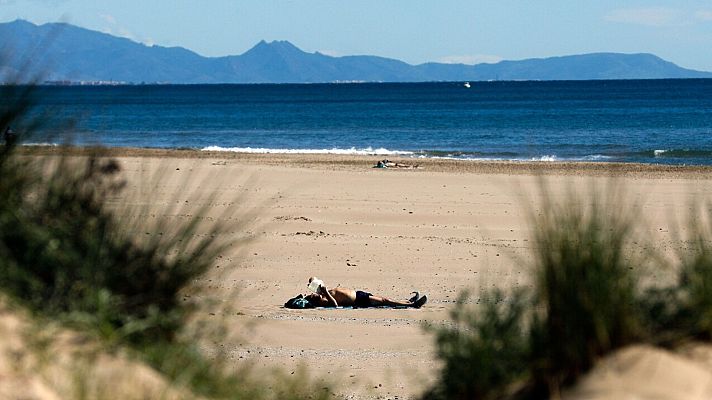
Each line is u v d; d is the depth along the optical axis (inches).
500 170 4837.6
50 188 771.4
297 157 5777.6
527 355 775.1
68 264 708.0
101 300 684.1
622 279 759.7
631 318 745.0
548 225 796.6
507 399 759.7
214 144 7632.9
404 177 4446.4
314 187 3986.2
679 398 661.3
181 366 690.8
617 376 704.4
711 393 670.5
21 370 574.2
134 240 774.5
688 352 736.3
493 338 800.9
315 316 1721.2
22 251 705.0
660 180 4311.0
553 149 6752.0
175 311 741.9
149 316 720.3
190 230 820.6
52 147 815.7
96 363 634.2
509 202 3499.0
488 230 2883.9
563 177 4429.1
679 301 781.3
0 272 679.1
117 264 742.5
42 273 703.7
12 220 713.6
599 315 732.7
